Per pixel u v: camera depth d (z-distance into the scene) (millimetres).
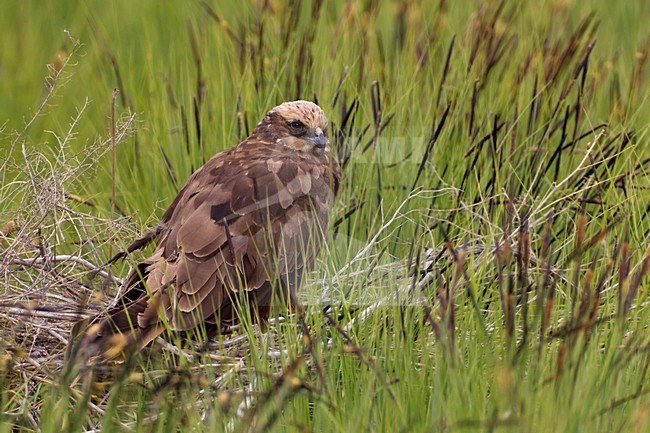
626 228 9656
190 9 18047
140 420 8422
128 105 14602
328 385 8688
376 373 8273
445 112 11992
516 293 9508
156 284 9555
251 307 9938
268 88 13922
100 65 16203
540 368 8312
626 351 8688
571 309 9070
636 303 9797
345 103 12945
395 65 14438
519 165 12430
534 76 13898
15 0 19609
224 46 15727
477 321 9336
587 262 11141
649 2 19016
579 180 12117
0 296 9789
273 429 8219
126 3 18641
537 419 7957
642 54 14562
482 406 8336
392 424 8375
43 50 18078
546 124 12680
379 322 9469
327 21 16953
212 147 13297
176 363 9617
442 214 11828
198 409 8977
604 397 8359
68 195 10867
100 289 10133
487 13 15812
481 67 13992
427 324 9531
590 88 13820
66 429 7996
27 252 10375
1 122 15914
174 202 10656
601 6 19125
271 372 9195
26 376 9133
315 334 9219
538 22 16047
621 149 12500
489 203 11578
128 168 13797
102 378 9250
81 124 15195
